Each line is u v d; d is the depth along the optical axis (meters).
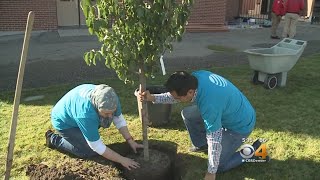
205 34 13.84
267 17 17.80
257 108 5.55
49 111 5.44
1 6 13.13
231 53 10.23
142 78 3.44
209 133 3.22
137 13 2.94
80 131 3.94
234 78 7.16
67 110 3.76
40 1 13.44
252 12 18.08
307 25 17.34
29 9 13.41
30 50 10.26
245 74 7.48
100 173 3.71
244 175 3.82
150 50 3.21
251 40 12.74
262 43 12.16
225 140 3.60
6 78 7.42
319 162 4.05
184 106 5.58
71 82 7.08
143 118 3.65
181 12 3.17
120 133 4.49
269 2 18.42
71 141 4.04
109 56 3.20
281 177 3.79
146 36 3.13
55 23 13.79
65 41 11.70
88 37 12.41
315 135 4.68
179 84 3.09
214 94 3.16
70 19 14.55
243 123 3.52
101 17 3.11
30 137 4.56
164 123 4.94
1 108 5.52
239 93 3.50
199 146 4.22
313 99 5.96
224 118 3.43
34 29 13.65
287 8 12.66
